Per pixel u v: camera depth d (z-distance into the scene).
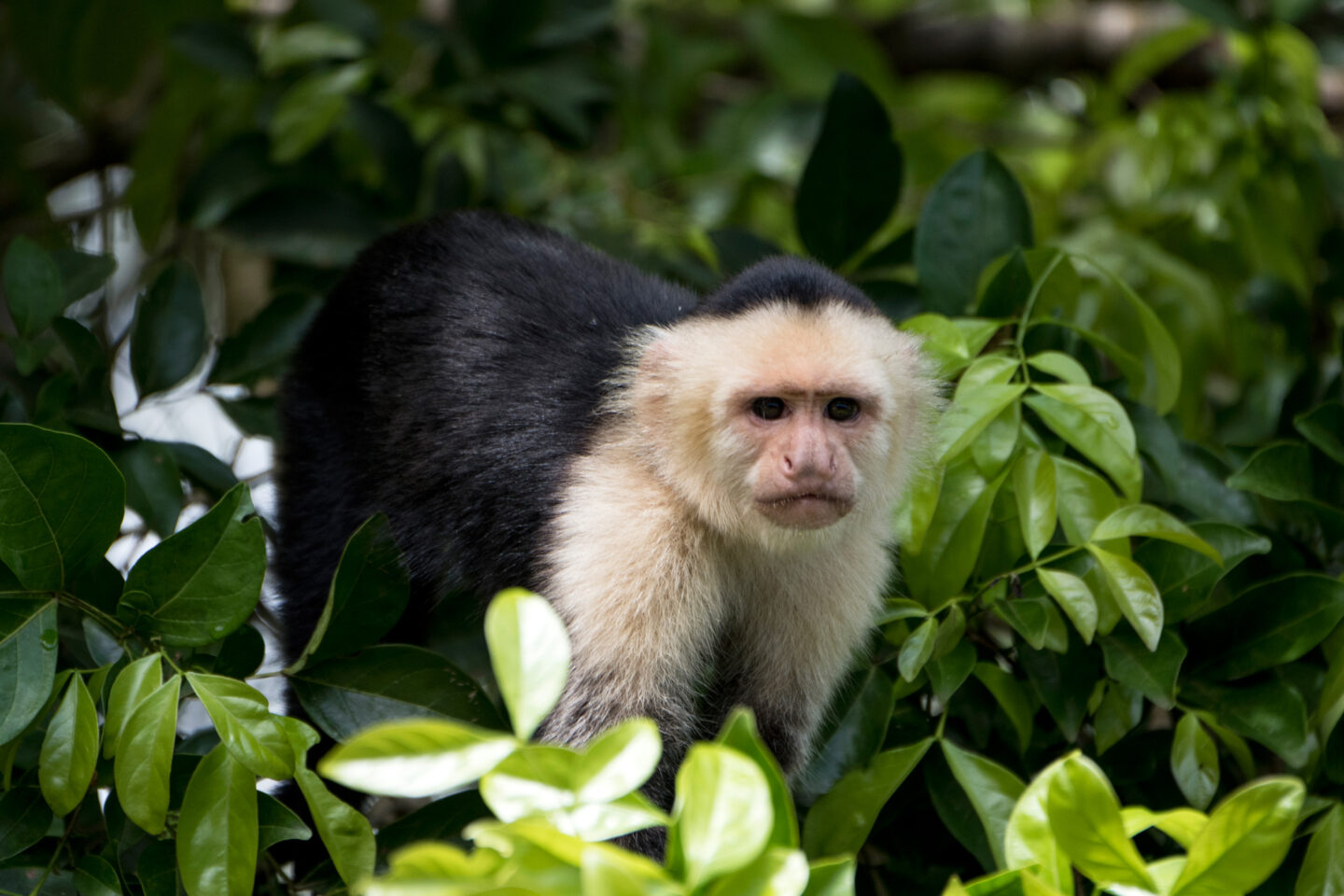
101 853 6.74
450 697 7.11
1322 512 8.48
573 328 8.73
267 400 10.00
